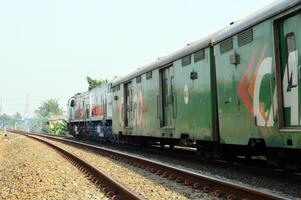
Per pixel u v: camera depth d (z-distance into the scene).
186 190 9.52
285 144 9.00
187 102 14.20
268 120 9.59
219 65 11.95
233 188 8.35
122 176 12.45
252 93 10.23
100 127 32.88
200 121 13.27
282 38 9.22
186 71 14.23
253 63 10.17
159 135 16.92
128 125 21.88
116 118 24.27
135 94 20.36
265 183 9.88
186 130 14.34
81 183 11.38
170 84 16.17
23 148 26.03
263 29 9.73
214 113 12.54
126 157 16.31
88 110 38.09
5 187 11.46
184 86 14.42
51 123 86.94
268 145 9.64
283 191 8.91
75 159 16.88
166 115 16.66
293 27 8.84
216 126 12.52
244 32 10.55
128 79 21.45
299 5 8.44
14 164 16.92
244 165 12.20
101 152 20.75
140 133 19.52
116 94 24.30
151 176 12.09
